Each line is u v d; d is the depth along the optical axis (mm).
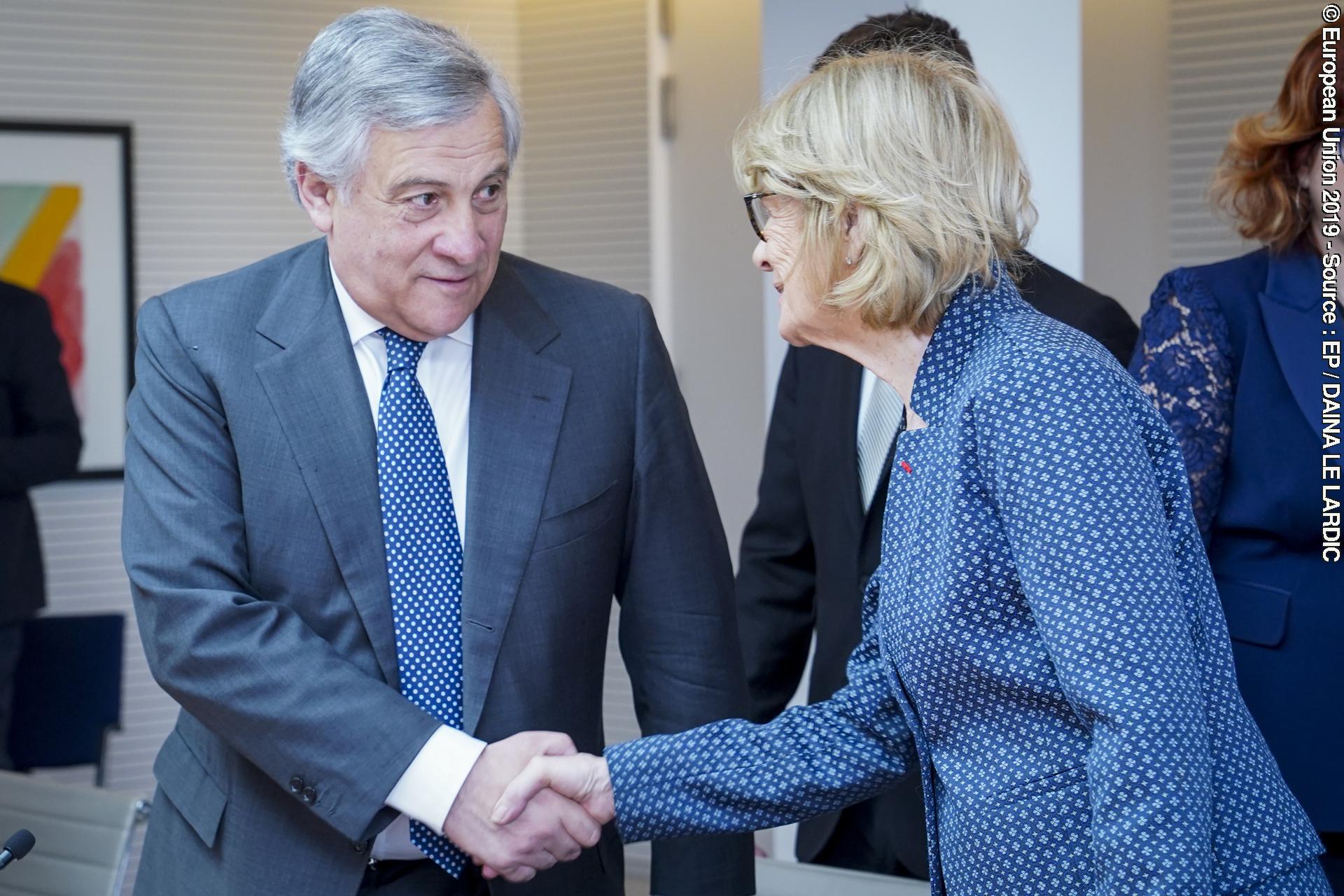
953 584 1269
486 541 1623
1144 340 2010
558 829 1566
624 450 1718
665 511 1750
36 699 3973
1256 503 1914
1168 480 1302
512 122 1572
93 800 2088
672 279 4637
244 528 1617
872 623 1640
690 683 1740
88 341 4383
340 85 1490
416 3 4637
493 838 1538
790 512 2482
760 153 1405
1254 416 1916
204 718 1570
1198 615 1303
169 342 1646
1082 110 2834
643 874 4113
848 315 1398
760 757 1571
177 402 1621
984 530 1259
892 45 2104
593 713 1740
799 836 2424
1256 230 1960
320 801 1524
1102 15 3434
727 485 4578
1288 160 1917
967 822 1297
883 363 1428
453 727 1622
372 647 1596
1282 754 1896
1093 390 1228
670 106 4570
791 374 2498
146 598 1584
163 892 1673
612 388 1723
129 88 4445
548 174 4746
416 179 1479
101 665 4023
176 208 4508
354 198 1514
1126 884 1132
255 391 1612
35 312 4273
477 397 1663
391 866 1631
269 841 1603
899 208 1317
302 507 1598
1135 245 3678
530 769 1540
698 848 1766
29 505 4141
